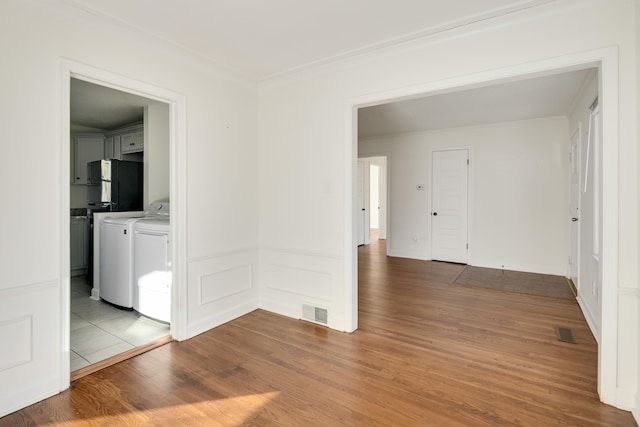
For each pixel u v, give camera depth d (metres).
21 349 1.95
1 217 1.87
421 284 4.62
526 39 2.19
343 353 2.63
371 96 2.82
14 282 1.92
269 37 2.53
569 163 4.86
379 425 1.82
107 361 2.48
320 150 3.13
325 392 2.12
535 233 5.30
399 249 6.57
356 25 2.36
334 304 3.10
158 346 2.74
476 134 5.72
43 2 1.98
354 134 2.99
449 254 6.07
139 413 1.92
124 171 4.64
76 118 4.84
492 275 5.10
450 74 2.46
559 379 2.25
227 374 2.33
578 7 2.02
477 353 2.62
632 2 1.90
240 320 3.30
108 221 3.65
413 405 1.99
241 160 3.37
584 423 1.82
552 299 3.96
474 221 5.79
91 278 4.42
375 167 10.79
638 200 1.87
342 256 3.03
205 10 2.16
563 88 3.73
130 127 5.26
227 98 3.20
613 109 1.93
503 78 2.29
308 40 2.57
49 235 2.05
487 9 2.16
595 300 3.01
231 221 3.27
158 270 3.17
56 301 2.09
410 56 2.62
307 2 2.08
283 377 2.29
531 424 1.82
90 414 1.91
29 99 1.95
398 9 2.16
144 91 2.54
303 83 3.21
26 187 1.95
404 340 2.86
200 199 2.97
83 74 2.19
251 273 3.52
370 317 3.39
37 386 2.01
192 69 2.88
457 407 1.96
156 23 2.31
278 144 3.42
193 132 2.90
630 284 1.92
